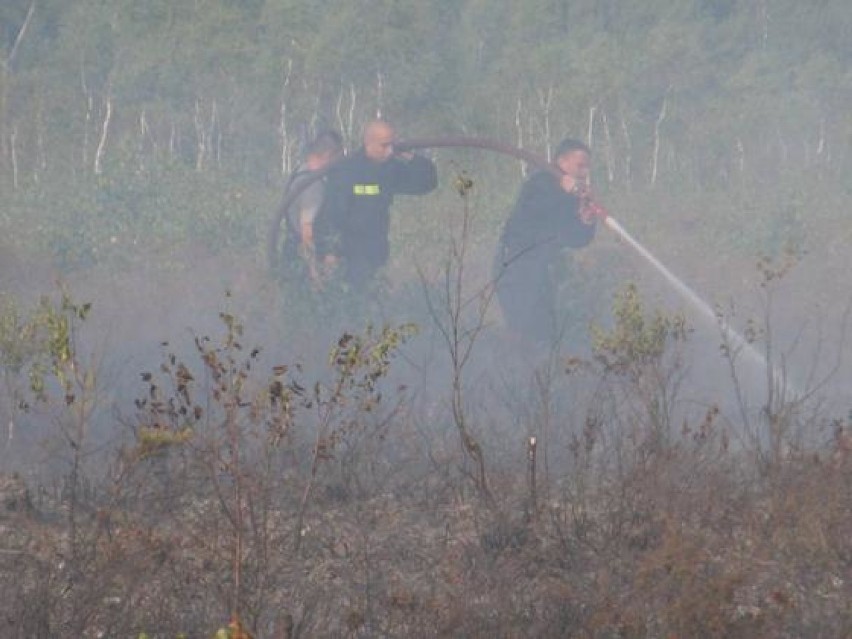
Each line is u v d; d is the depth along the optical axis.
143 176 57.41
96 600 16.17
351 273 35.03
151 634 15.74
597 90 89.00
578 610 16.19
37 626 15.57
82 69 90.75
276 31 89.19
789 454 21.23
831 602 16.97
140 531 18.09
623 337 22.72
